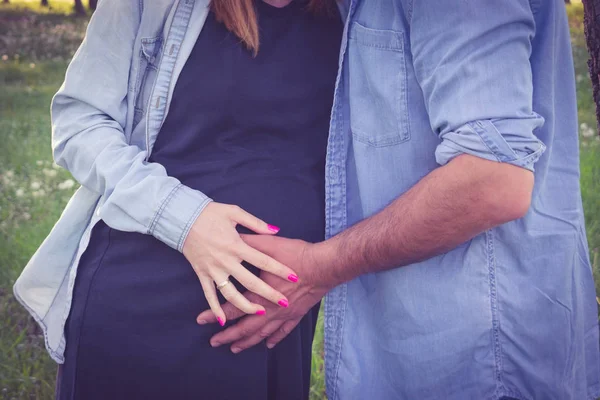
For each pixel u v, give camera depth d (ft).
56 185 18.74
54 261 5.97
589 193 15.19
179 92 5.72
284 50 5.79
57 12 64.54
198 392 5.65
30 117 28.04
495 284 5.30
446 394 5.55
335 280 5.34
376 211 5.53
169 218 5.29
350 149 5.83
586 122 21.91
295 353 6.13
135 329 5.54
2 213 16.31
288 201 5.78
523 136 4.60
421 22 4.92
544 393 5.46
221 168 5.71
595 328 5.91
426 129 5.25
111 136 5.64
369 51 5.42
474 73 4.64
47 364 10.66
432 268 5.39
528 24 4.81
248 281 5.22
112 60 5.72
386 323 5.69
